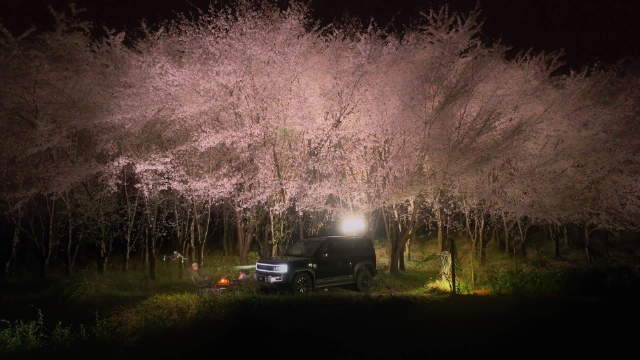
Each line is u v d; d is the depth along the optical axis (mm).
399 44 18891
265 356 6070
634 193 19062
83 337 7449
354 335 6672
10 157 15500
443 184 16828
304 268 13578
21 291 13539
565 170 18453
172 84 16547
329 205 18172
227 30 17906
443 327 6879
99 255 17641
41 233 18359
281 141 17047
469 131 16422
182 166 16266
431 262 19422
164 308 9148
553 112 18938
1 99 15539
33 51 16688
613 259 20234
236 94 16422
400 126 16375
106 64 18266
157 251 20031
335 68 17359
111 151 15906
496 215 20797
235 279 15266
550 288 10328
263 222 20094
